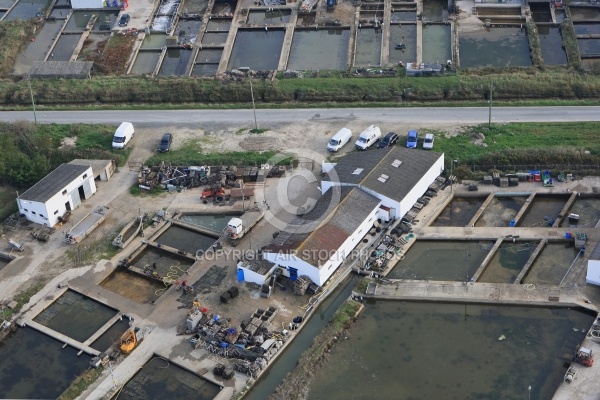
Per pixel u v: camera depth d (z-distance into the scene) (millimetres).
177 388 83500
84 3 158375
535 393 81188
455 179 109875
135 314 92000
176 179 111688
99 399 82250
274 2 156000
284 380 83750
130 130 120375
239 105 128500
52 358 88125
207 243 103000
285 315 90812
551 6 150750
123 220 106562
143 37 148875
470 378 83250
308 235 96062
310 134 120125
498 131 117750
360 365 85375
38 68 139375
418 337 88375
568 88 127875
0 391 84562
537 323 89188
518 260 97562
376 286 94000
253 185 110938
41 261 100562
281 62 140000
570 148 111875
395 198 101812
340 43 145500
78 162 113250
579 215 103812
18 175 113125
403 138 117750
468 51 141250
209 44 146500
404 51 141625
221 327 88688
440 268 97125
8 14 161750
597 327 86562
